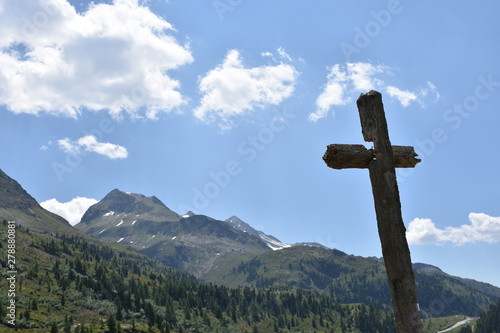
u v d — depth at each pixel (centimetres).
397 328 982
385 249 1019
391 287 1003
